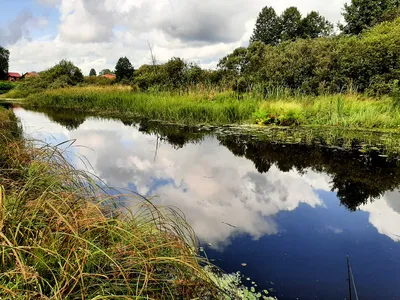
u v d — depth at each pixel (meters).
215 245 2.44
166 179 4.07
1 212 1.52
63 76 23.39
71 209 1.68
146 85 15.44
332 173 4.29
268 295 1.85
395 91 8.43
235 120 9.33
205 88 13.28
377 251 2.33
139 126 9.06
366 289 1.90
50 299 1.17
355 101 8.86
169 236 1.93
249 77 12.66
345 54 10.80
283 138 6.79
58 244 1.53
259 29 37.44
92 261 1.53
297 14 34.62
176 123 9.30
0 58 50.06
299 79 11.41
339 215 2.96
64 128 8.73
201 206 3.20
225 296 1.80
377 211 3.03
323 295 1.86
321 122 8.38
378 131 7.16
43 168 2.64
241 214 3.01
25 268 1.29
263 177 4.17
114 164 4.80
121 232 1.80
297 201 3.33
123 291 1.49
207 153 5.63
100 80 29.02
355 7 21.58
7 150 3.27
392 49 9.87
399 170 4.34
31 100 18.97
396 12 17.75
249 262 2.20
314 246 2.42
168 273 1.77
